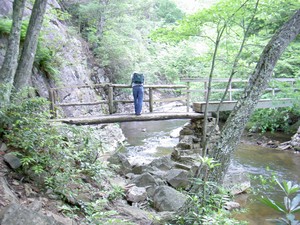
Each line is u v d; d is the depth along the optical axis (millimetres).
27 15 8359
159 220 3633
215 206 3102
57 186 3514
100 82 14016
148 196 4984
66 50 10109
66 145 4441
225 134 3604
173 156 7387
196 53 16797
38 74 7574
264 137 10703
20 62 5074
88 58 14016
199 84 12383
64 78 9188
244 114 3586
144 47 18312
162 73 18891
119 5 14219
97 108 11250
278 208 1387
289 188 1481
